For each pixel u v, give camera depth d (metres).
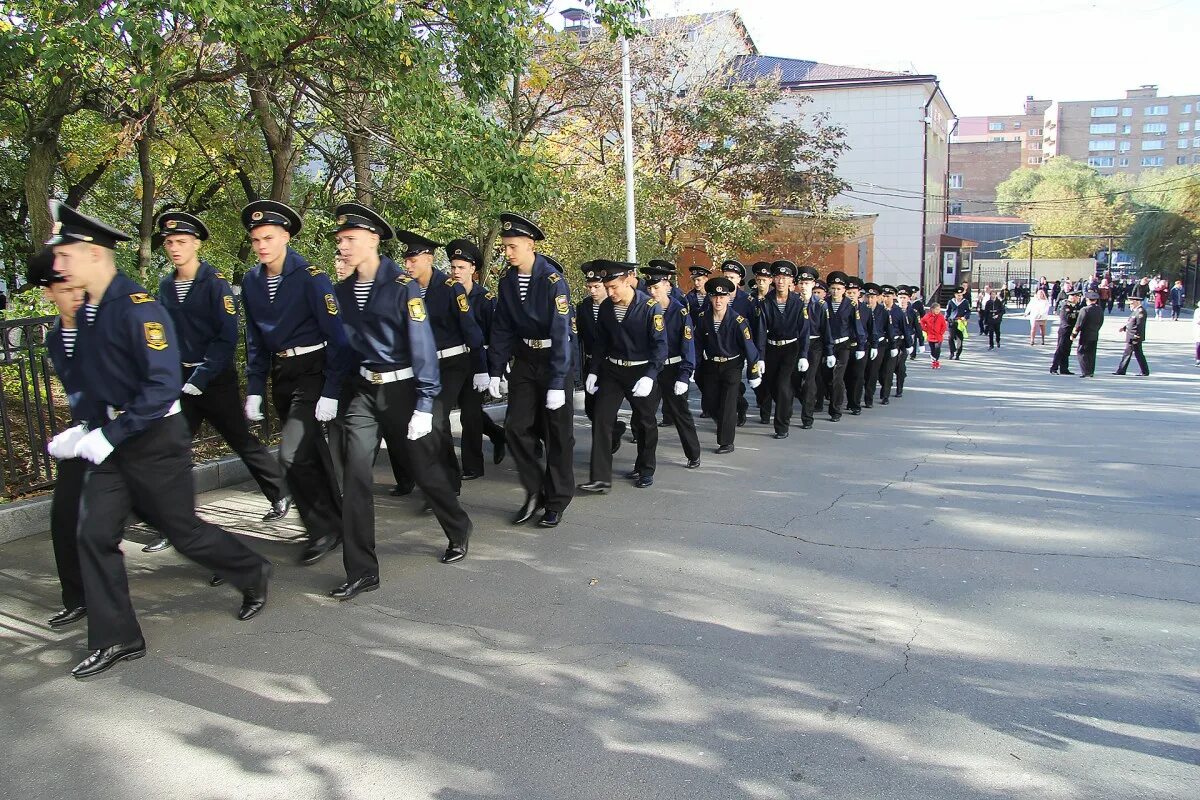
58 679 4.01
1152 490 7.32
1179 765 3.29
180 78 8.34
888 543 5.90
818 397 12.35
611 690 3.87
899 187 36.44
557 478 6.22
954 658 4.17
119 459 4.08
